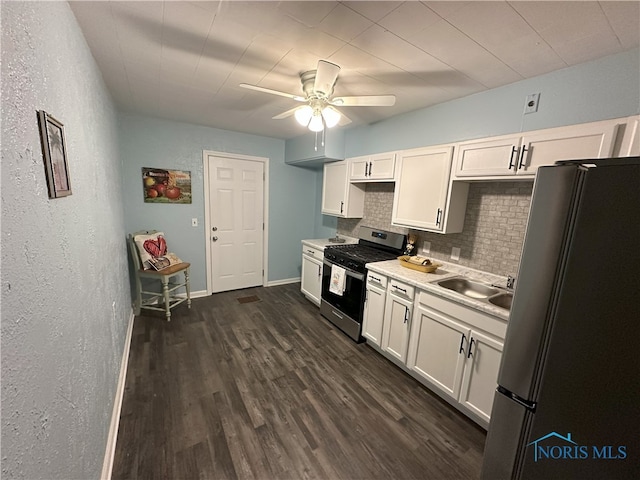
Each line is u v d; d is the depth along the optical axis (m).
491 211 2.18
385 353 2.49
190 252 3.65
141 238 3.01
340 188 3.40
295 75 1.91
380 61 1.65
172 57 1.68
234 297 3.82
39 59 0.80
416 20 1.25
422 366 2.09
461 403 1.82
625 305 0.75
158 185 3.29
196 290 3.78
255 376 2.17
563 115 1.67
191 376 2.14
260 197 4.08
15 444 0.56
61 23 1.04
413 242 2.80
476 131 2.11
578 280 0.84
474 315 1.72
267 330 2.92
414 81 1.92
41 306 0.71
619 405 0.78
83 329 1.08
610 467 0.81
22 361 0.60
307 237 4.64
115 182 2.45
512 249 2.07
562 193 0.86
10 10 0.61
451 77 1.83
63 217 0.92
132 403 1.84
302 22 1.30
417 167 2.41
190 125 3.39
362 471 1.45
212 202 3.71
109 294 1.72
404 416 1.83
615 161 0.76
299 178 4.38
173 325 2.95
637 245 0.73
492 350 1.64
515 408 1.02
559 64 1.61
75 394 0.94
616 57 1.47
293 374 2.22
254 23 1.32
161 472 1.39
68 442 0.86
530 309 0.96
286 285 4.45
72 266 0.99
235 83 2.08
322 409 1.86
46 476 0.70
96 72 1.76
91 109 1.55
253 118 3.02
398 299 2.27
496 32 1.33
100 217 1.61
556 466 0.92
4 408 0.53
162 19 1.30
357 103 1.78
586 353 0.83
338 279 2.90
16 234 0.59
